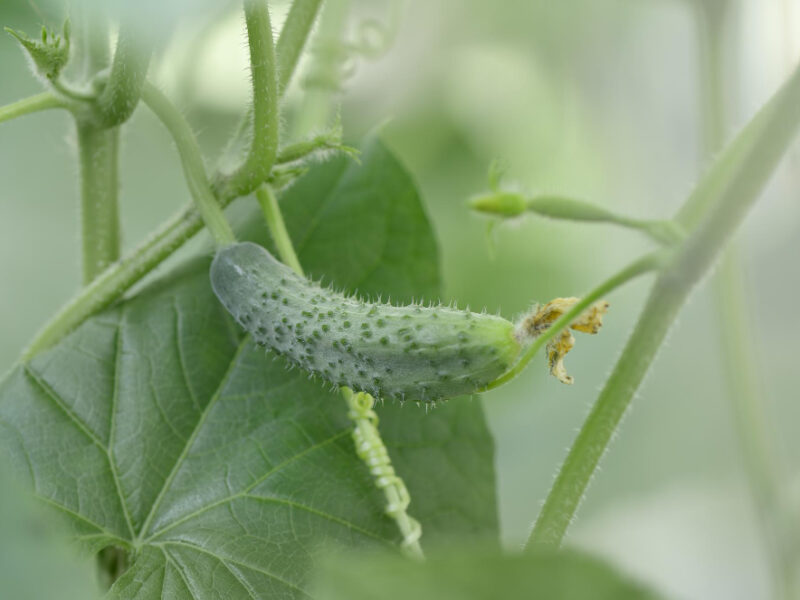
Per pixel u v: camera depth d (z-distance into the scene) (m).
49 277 0.65
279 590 0.47
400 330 0.43
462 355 0.43
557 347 0.45
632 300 0.68
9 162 0.64
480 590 0.38
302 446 0.49
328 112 0.56
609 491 0.67
